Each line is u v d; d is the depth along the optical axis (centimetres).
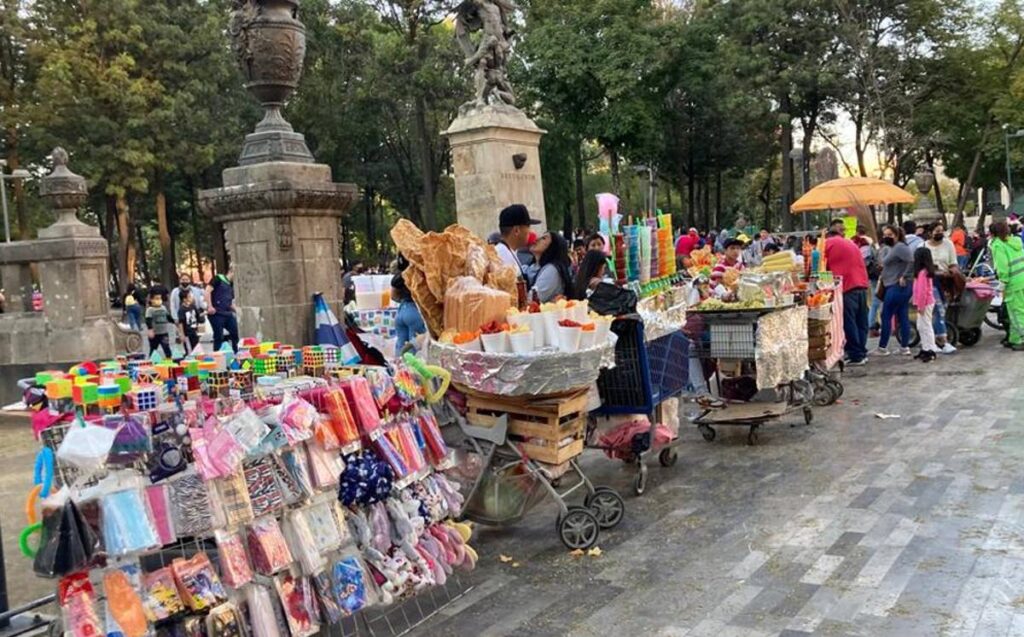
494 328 495
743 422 725
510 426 509
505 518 523
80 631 294
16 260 1009
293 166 714
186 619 324
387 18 3497
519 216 643
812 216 4441
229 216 714
